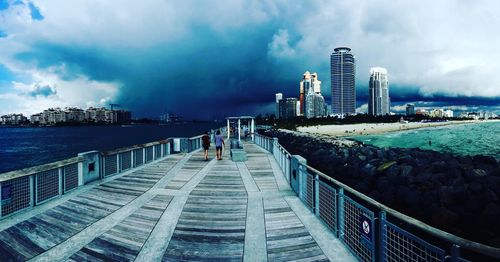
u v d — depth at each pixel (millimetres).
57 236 5719
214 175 11570
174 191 9047
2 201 6426
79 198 8172
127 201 7977
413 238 3578
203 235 5824
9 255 4996
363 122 150500
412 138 70812
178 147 19031
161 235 5820
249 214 6988
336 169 23062
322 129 113312
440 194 13195
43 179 7699
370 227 4398
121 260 4867
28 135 147875
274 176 11383
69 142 90438
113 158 11391
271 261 4828
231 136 37219
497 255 2592
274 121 138125
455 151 44719
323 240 5520
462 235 11031
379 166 19797
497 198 12438
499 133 85312
